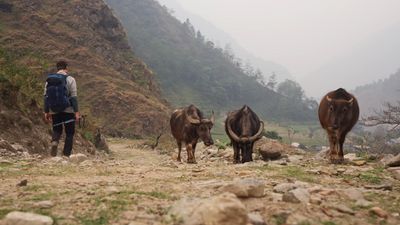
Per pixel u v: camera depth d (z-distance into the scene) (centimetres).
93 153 2234
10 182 637
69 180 672
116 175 752
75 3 9188
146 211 466
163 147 4300
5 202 496
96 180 678
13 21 8150
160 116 7769
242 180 539
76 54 8250
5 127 1405
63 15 8850
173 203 498
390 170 858
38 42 7919
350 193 557
